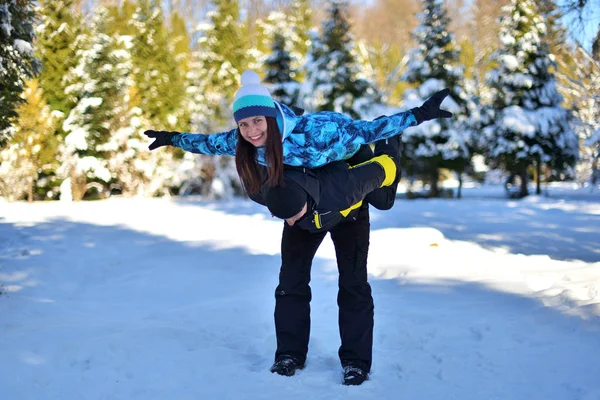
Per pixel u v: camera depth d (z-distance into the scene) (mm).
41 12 25422
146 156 27109
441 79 25125
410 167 25000
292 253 3756
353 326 3604
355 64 26141
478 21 39969
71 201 25062
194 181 27688
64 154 25109
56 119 25297
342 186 3221
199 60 33219
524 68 24516
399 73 37031
